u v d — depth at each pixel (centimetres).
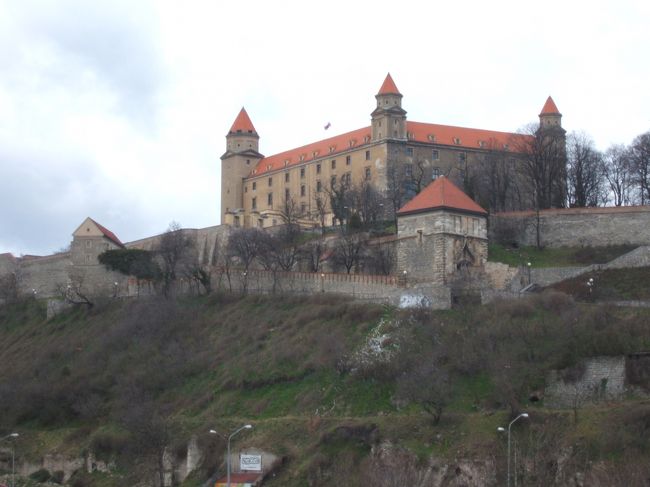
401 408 13512
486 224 17350
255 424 14025
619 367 13000
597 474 11306
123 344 17812
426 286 16088
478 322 14675
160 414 15112
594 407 12556
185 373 16250
